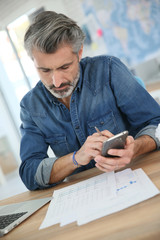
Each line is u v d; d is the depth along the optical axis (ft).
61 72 3.60
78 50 3.65
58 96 3.92
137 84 4.30
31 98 4.67
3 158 15.55
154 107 4.21
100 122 4.47
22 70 15.17
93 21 14.80
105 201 2.61
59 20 3.45
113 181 3.06
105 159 3.17
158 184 2.61
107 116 4.47
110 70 4.39
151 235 1.88
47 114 4.54
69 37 3.43
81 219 2.46
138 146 3.55
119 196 2.62
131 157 3.21
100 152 3.24
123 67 4.42
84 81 4.45
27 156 4.28
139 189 2.60
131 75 4.41
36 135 4.55
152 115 4.17
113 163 3.15
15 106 15.64
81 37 3.69
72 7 14.90
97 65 4.51
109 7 14.20
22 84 15.39
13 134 15.72
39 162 4.05
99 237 2.09
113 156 3.24
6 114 15.52
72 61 3.60
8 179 15.39
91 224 2.34
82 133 4.46
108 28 14.58
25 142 4.44
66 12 15.05
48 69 3.57
